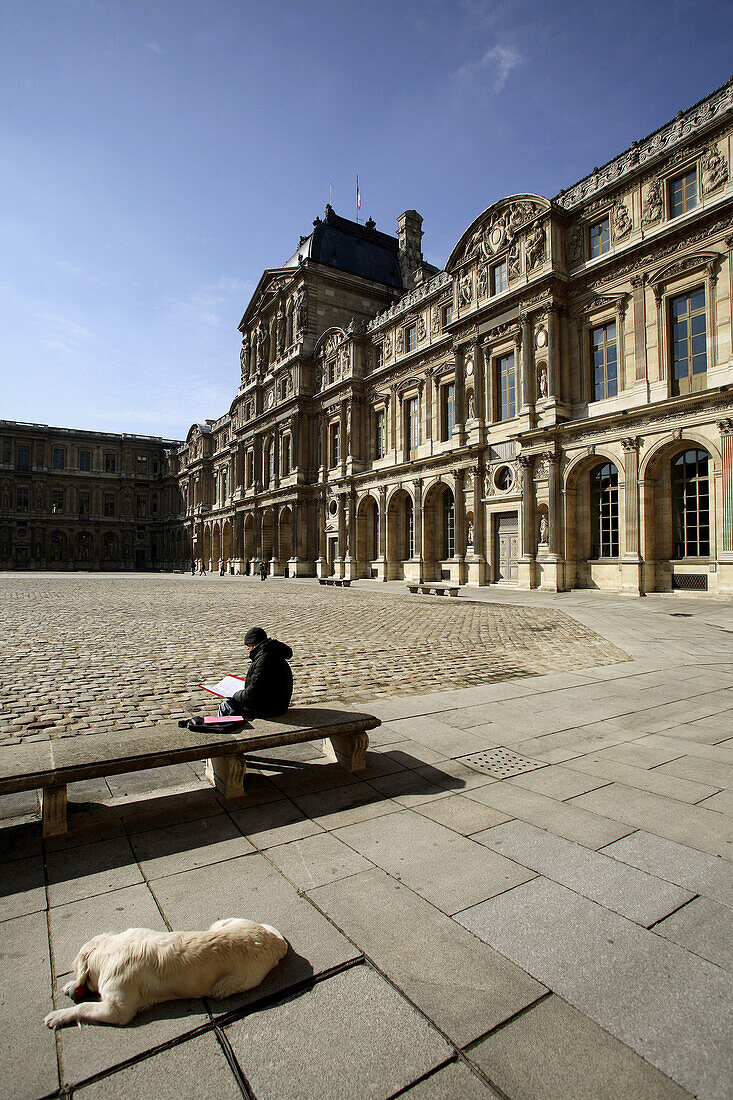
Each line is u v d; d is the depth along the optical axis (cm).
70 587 3647
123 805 510
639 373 2533
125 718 758
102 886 381
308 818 480
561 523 2823
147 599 2698
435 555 3831
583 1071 239
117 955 278
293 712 600
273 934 306
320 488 5034
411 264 5544
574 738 675
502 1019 266
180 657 1191
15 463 9162
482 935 327
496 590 3034
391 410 4238
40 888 379
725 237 2258
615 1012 270
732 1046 251
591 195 2748
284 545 5566
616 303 2644
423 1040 256
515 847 428
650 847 426
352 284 5309
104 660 1155
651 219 2522
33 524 9119
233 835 452
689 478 2377
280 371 5550
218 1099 228
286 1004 277
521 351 3041
